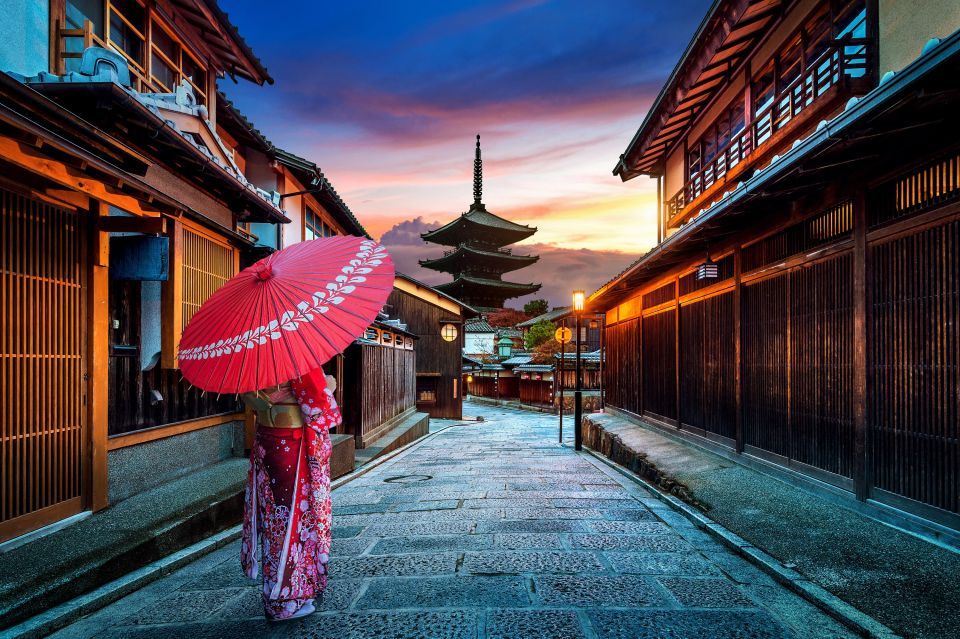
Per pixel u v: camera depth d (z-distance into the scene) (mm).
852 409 5164
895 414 4570
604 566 4098
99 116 4789
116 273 5398
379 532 5273
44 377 4531
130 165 4898
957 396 3945
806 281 6008
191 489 5906
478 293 58906
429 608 3344
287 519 3109
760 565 4008
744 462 7418
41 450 4488
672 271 10680
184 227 6602
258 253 8555
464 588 3668
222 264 7648
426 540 4914
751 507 5453
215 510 5289
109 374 5414
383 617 3225
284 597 3070
